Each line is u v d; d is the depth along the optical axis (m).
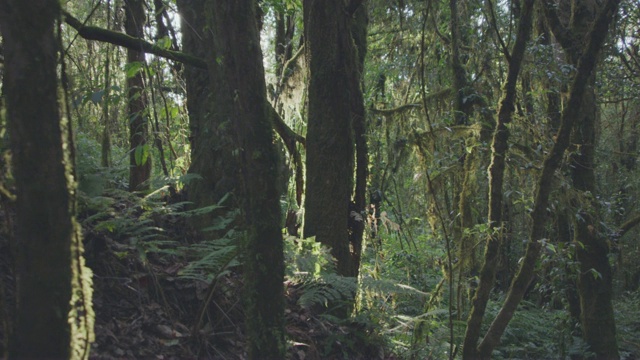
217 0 2.87
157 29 6.99
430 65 11.23
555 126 7.80
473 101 8.48
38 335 2.05
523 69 7.97
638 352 9.37
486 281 4.76
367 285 5.14
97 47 8.59
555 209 7.52
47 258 2.05
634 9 9.97
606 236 7.68
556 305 11.26
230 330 4.18
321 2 5.59
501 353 8.28
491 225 4.83
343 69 5.64
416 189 8.23
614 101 10.59
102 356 3.30
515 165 6.57
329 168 5.58
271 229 2.91
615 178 12.57
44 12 2.04
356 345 5.00
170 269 4.41
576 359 8.01
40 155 2.03
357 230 5.84
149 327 3.81
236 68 2.87
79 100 4.98
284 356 2.96
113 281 3.96
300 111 7.45
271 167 2.91
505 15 9.55
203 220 5.08
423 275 9.41
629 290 15.43
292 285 5.20
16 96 2.00
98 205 4.18
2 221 3.63
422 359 5.60
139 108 6.38
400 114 8.16
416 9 10.13
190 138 5.53
